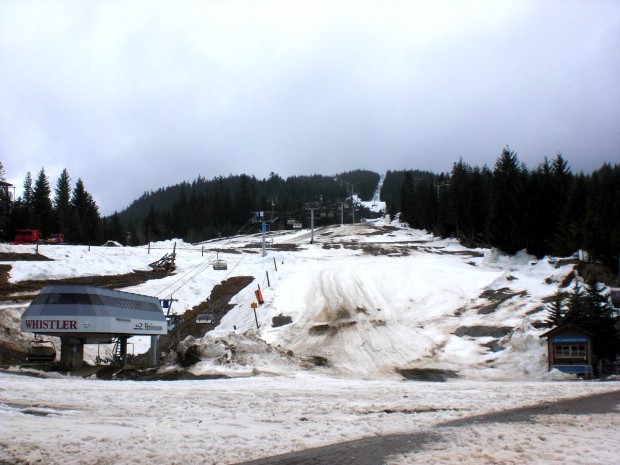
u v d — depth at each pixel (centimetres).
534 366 3450
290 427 1349
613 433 1299
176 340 4525
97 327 3200
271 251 8544
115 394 2002
